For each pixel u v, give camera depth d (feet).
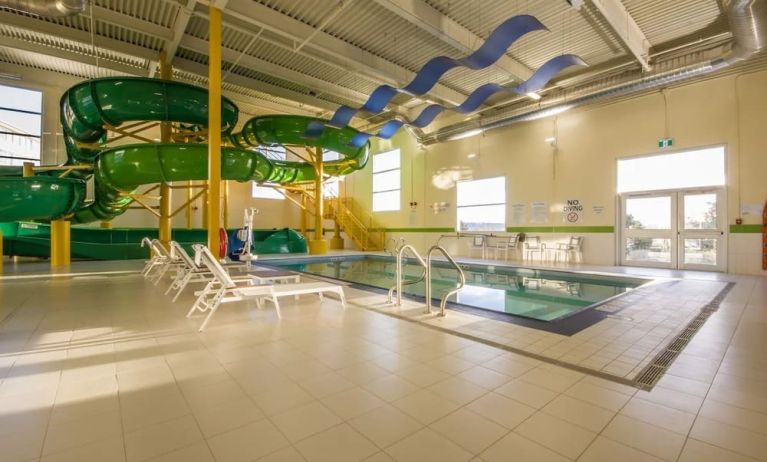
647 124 25.95
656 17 20.26
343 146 33.12
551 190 31.09
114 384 6.72
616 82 23.68
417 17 19.72
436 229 40.78
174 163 21.40
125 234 33.96
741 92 22.44
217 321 11.30
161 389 6.52
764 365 7.54
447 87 31.89
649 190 26.18
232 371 7.37
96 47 25.95
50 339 9.39
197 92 22.94
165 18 22.76
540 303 15.84
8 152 33.37
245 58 27.84
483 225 36.65
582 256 29.30
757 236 21.97
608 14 18.31
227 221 42.34
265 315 12.06
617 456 4.57
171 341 9.29
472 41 23.00
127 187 22.82
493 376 7.09
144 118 22.22
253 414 5.65
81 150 26.66
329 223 55.11
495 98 33.19
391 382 6.83
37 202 20.15
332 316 11.93
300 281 18.70
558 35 22.86
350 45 25.09
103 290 16.57
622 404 5.93
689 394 6.26
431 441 4.93
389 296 14.08
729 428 5.19
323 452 4.68
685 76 21.29
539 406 5.89
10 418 5.46
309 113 42.14
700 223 24.13
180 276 18.08
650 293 15.57
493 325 10.75
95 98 20.80
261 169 26.63
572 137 29.86
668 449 4.71
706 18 20.30
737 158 22.57
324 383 6.79
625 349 8.56
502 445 4.83
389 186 47.01
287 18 21.86
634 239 26.96
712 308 12.66
